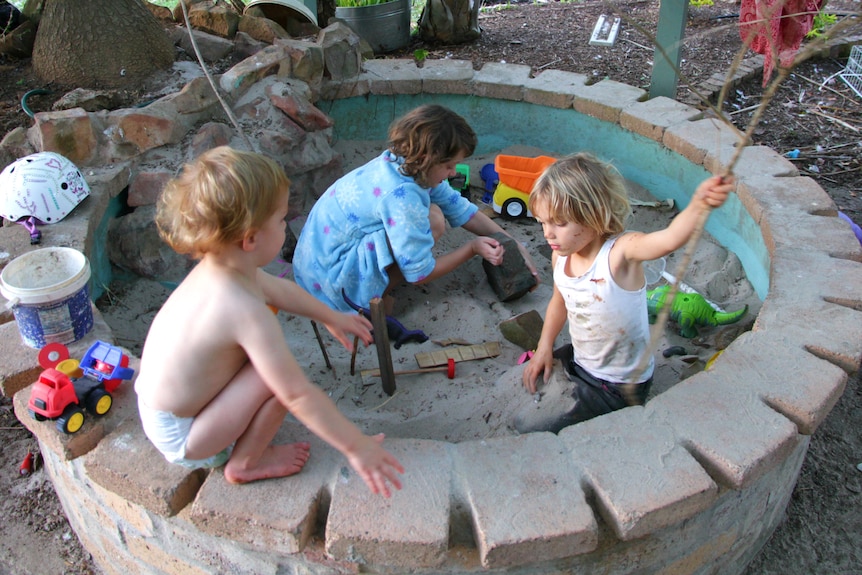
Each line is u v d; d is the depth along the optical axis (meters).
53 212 3.20
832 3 7.39
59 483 2.63
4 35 4.71
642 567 2.19
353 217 3.30
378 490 1.82
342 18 6.05
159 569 2.39
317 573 2.09
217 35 5.00
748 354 2.42
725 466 2.04
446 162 3.20
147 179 3.71
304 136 4.29
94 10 4.27
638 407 2.22
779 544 2.72
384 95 5.00
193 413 1.92
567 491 1.97
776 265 2.93
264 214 1.80
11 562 2.71
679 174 4.30
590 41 6.47
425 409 2.90
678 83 5.83
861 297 2.70
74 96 4.07
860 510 2.83
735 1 7.55
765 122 5.60
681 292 3.48
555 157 4.91
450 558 2.00
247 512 1.93
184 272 3.76
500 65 5.15
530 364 2.86
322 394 1.81
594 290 2.49
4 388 2.31
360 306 3.40
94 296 3.49
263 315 1.80
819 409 2.22
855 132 5.48
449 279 3.87
